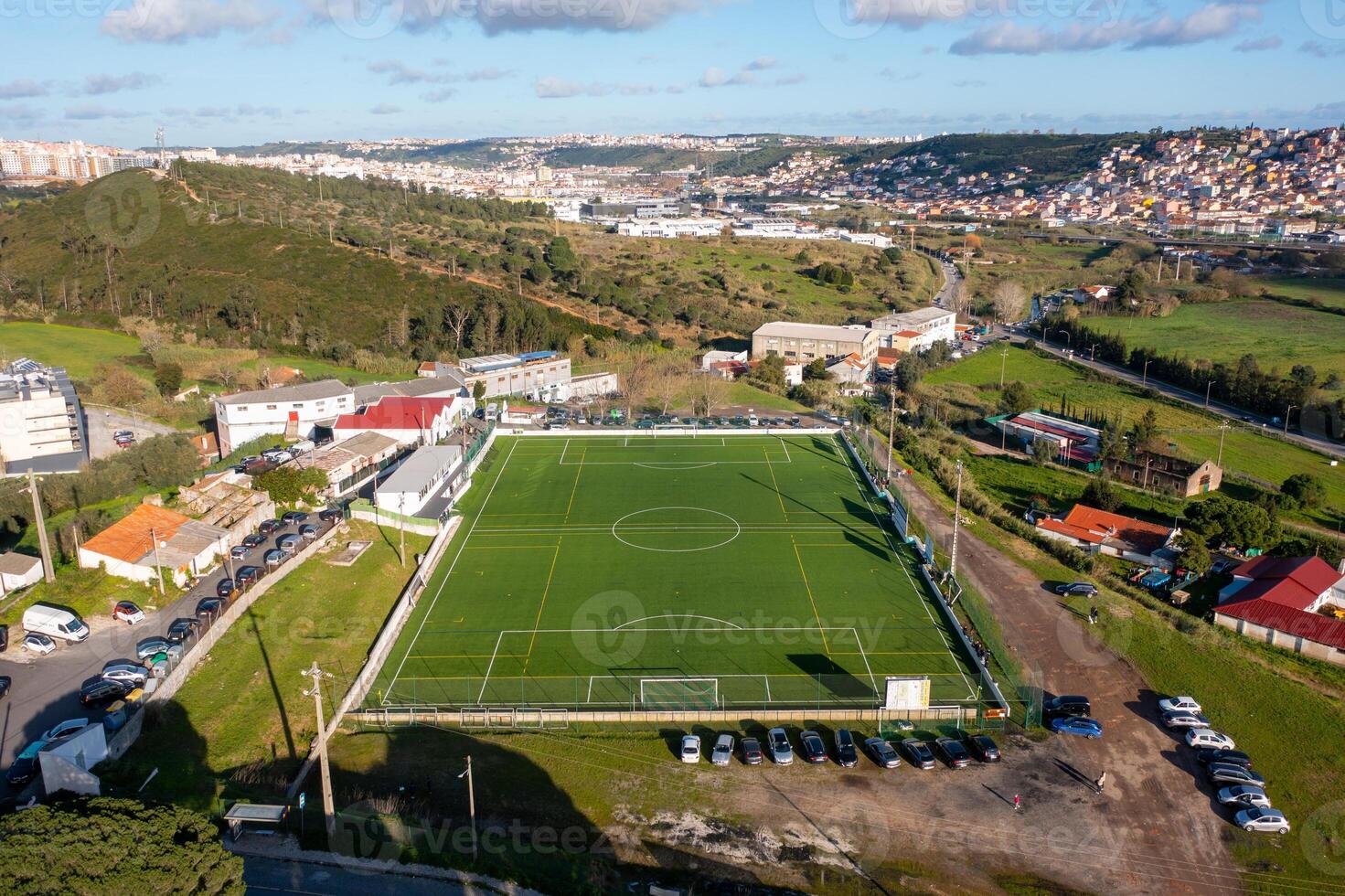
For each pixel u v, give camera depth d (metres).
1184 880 53.03
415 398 133.75
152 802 46.72
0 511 97.69
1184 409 168.12
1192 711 68.19
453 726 66.62
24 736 58.75
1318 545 102.69
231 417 132.00
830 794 59.78
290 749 62.56
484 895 48.56
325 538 93.94
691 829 56.03
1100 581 92.75
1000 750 64.69
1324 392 162.38
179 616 75.69
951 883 52.31
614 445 136.12
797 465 126.88
